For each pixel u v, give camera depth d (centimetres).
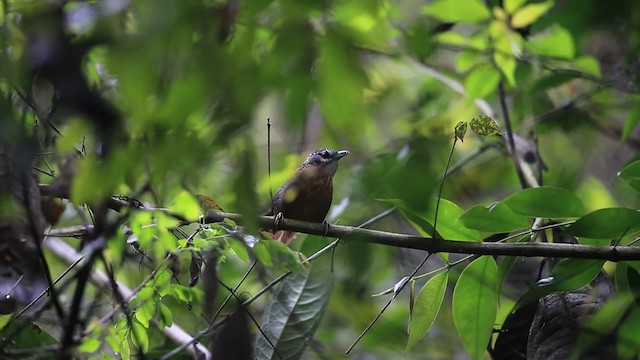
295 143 1000
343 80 365
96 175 371
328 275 905
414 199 378
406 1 738
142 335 744
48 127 528
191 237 724
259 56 370
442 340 1310
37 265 598
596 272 716
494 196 1455
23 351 630
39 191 605
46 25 416
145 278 799
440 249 736
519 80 1148
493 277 759
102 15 361
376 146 1182
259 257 699
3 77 420
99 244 592
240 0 353
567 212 713
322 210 1050
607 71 1188
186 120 356
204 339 933
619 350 636
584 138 1398
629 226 692
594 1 530
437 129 1097
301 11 362
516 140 1176
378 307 1260
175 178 559
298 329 878
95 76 514
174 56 345
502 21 943
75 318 601
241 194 357
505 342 815
